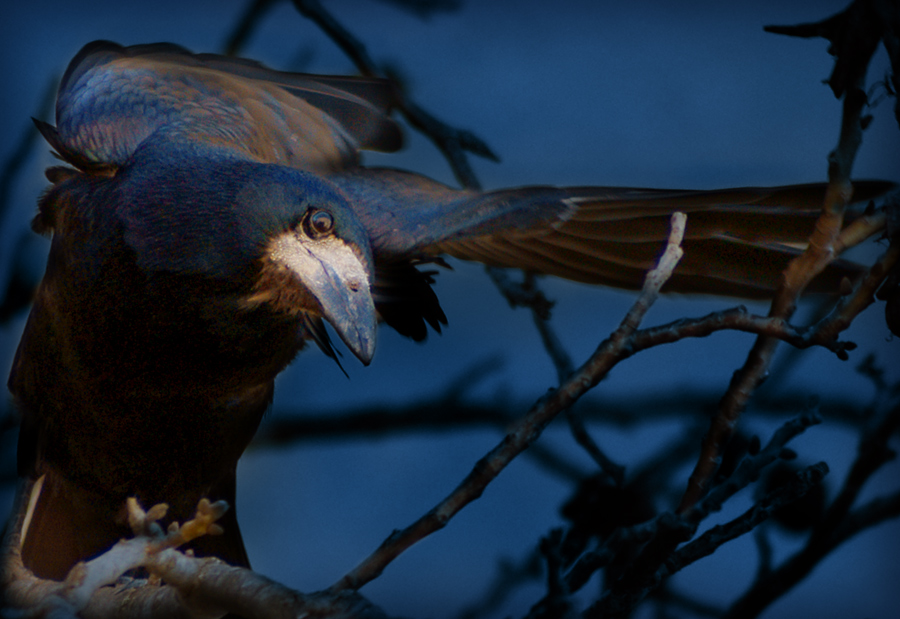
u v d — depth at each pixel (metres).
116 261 4.94
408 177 5.02
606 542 4.83
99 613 4.80
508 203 4.98
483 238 5.00
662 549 4.82
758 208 4.96
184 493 5.01
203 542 5.04
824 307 4.94
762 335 4.82
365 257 4.93
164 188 4.94
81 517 5.01
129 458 4.99
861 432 4.89
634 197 4.97
